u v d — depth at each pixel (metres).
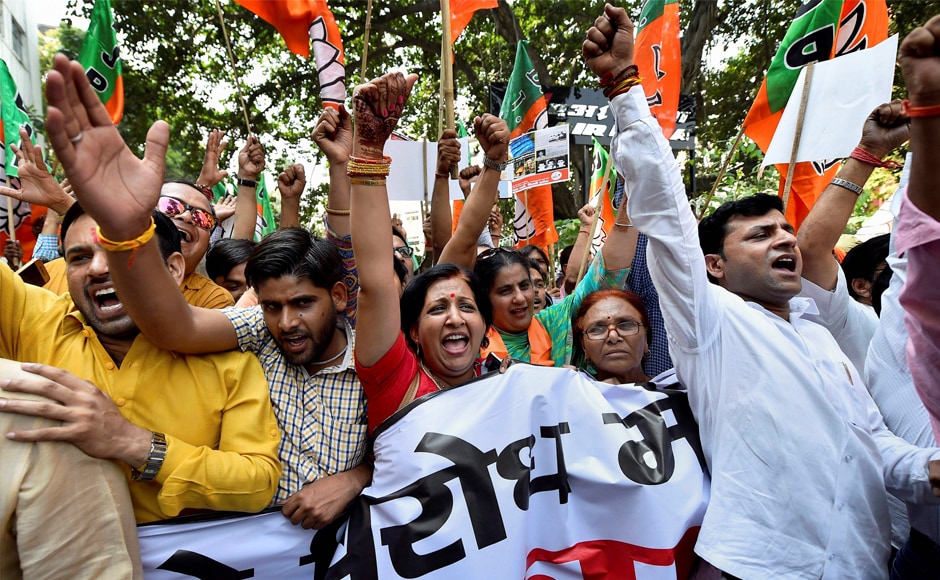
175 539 1.54
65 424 1.26
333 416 1.69
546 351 2.71
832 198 2.06
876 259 2.62
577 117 8.59
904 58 1.09
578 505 1.76
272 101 13.25
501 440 1.69
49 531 1.22
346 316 1.95
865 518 1.60
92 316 1.44
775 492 1.60
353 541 1.58
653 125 1.70
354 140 1.56
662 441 1.81
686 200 1.74
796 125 2.42
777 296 1.86
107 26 3.81
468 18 3.37
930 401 1.31
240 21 12.34
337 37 3.24
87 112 1.16
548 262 4.77
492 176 2.41
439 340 1.80
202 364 1.55
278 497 1.60
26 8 13.89
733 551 1.58
